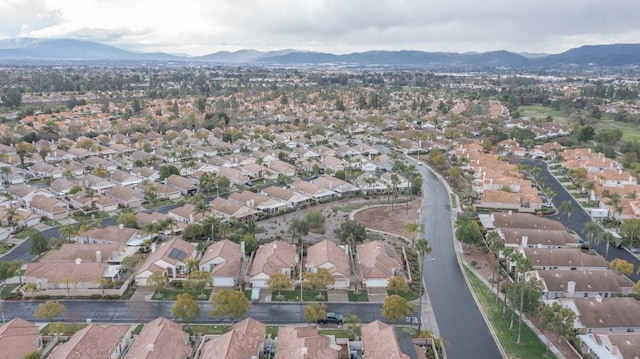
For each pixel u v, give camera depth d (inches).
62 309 3868.1
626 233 5743.1
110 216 6624.0
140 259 5029.5
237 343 3398.1
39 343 3639.3
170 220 5644.7
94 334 3511.3
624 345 3496.6
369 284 4638.3
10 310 4200.3
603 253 5516.7
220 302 3814.0
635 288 4269.2
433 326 4018.2
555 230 5772.6
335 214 6697.8
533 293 4020.7
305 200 7135.8
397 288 4379.9
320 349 3378.4
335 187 7613.2
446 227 6274.6
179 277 4756.4
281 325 4005.9
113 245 5177.2
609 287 4466.0
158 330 3521.2
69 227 5502.0
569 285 4409.5
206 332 3880.4
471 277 4881.9
